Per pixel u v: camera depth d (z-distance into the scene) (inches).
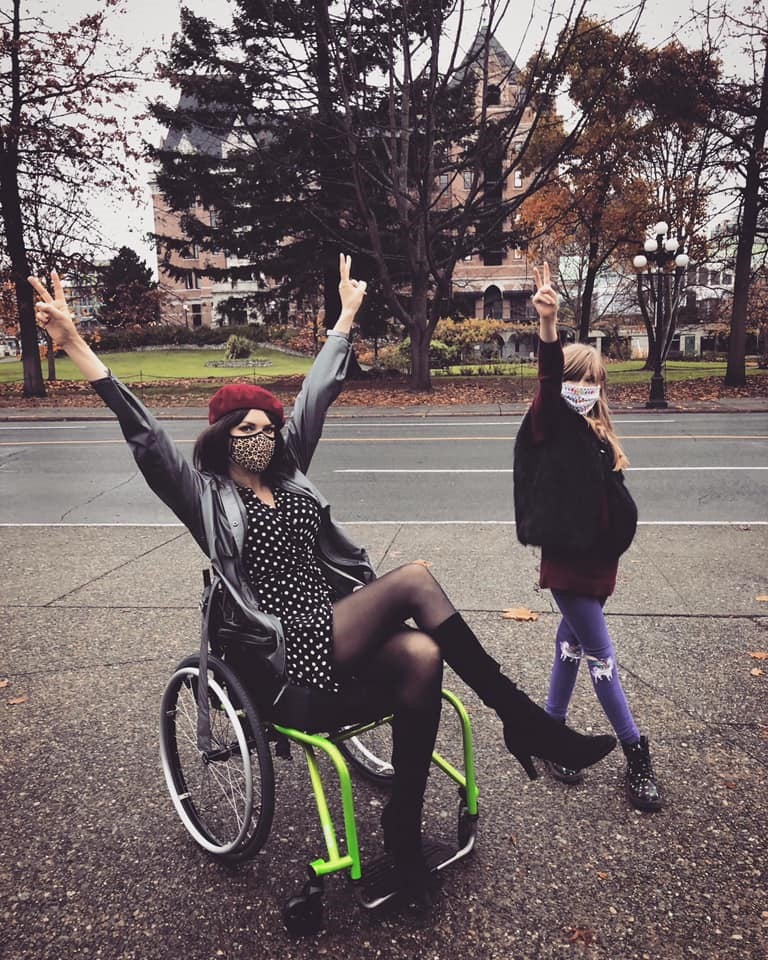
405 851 92.6
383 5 675.4
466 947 88.4
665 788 118.8
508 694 98.9
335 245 981.2
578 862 102.7
